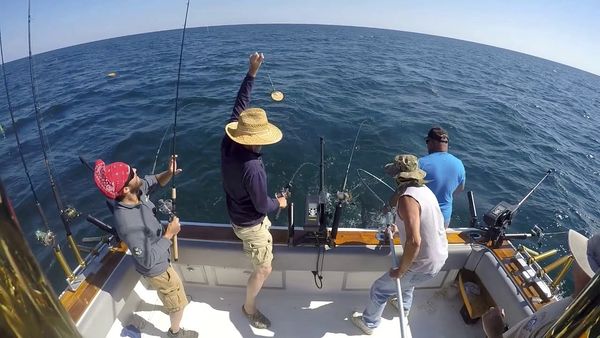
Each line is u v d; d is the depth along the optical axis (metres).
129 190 1.93
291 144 8.13
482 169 8.21
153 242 2.06
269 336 2.50
